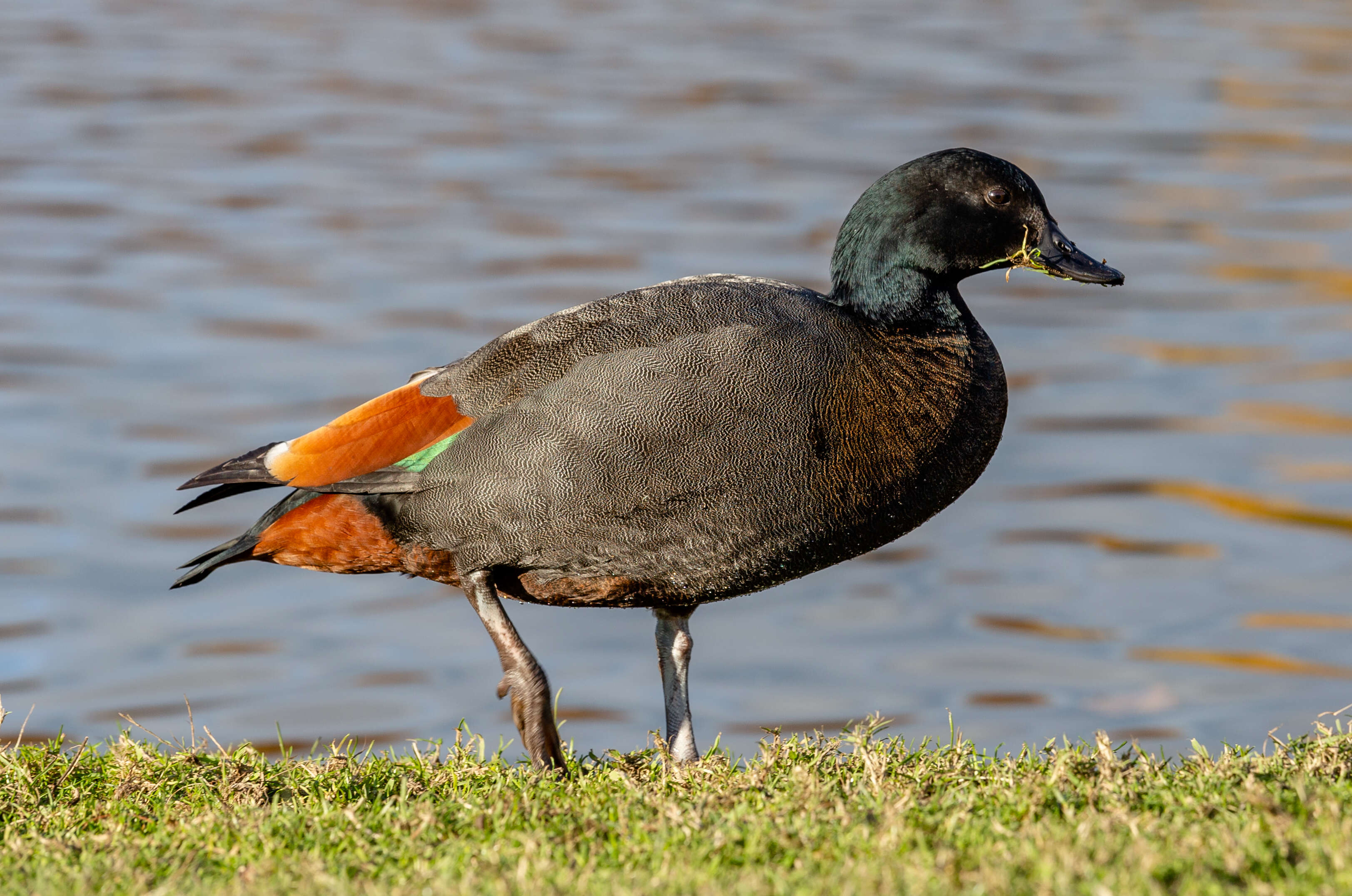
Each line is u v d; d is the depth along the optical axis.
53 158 33.44
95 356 22.27
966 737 13.10
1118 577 16.59
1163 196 31.41
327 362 22.06
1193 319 24.73
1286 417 20.89
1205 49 46.69
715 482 7.11
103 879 5.58
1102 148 35.09
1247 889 4.84
